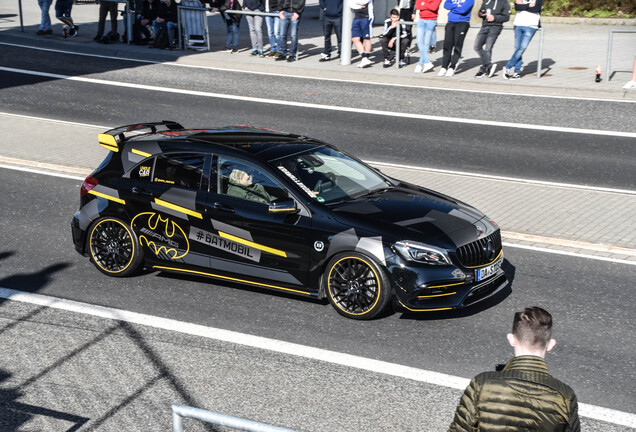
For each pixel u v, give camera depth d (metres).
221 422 3.33
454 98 16.80
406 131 14.58
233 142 7.88
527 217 9.94
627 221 9.75
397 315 7.18
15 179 11.66
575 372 6.11
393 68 19.50
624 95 16.38
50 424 5.33
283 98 17.09
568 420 3.30
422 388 5.87
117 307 7.31
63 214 10.16
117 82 18.48
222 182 7.60
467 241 6.98
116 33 22.86
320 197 7.32
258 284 7.47
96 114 15.69
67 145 13.42
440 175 11.93
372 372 6.10
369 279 6.92
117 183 8.07
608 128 14.42
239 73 19.55
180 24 21.83
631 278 8.05
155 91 17.67
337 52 22.00
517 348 3.53
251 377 6.01
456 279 6.80
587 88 16.64
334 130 14.65
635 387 5.88
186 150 7.86
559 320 7.05
